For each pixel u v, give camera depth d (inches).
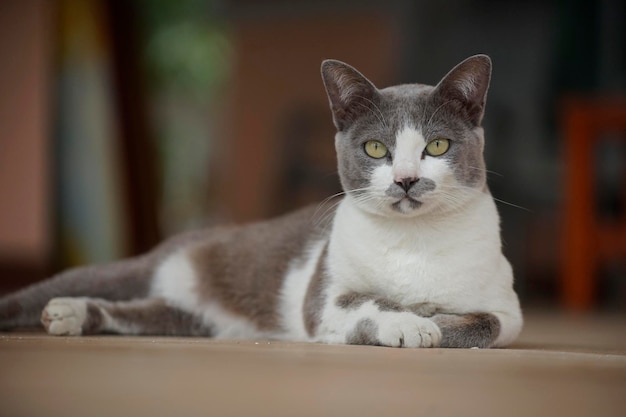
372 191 120.8
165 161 494.3
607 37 377.1
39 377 82.0
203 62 518.9
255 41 457.4
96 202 304.2
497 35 391.9
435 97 121.7
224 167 478.9
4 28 290.7
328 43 445.1
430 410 69.2
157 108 476.1
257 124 457.7
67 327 128.6
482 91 123.9
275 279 139.7
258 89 457.7
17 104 289.3
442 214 119.3
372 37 434.9
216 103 514.6
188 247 150.9
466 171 121.4
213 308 145.9
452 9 403.9
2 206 290.8
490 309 119.2
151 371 85.5
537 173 367.6
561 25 381.1
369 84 123.3
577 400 75.0
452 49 405.7
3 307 139.6
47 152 288.5
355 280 121.6
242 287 142.9
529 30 385.7
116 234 308.7
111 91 311.9
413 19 417.1
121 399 71.8
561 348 121.5
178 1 485.4
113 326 137.9
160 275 149.6
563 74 381.1
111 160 309.4
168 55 496.7
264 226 148.6
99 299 141.0
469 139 122.6
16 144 289.6
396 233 119.5
